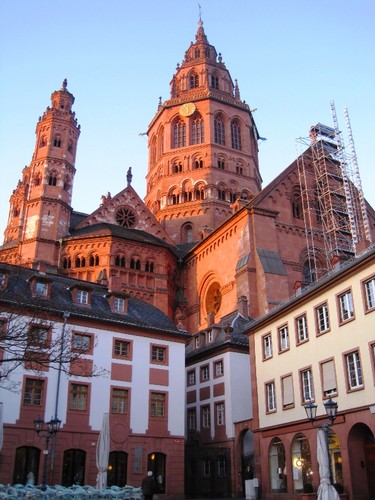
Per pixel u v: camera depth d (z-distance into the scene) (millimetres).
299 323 35750
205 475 45000
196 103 92188
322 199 69688
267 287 57219
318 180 70562
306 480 32594
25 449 34344
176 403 41094
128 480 36844
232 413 44344
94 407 37406
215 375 47750
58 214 69188
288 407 35062
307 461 32875
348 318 30891
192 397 50438
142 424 39000
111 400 38344
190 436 48562
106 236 66812
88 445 36281
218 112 91875
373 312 28953
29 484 28328
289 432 34469
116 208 77688
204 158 88000
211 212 83438
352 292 30828
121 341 40594
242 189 88000
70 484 35062
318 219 68312
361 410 28531
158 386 40812
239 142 92438
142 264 68438
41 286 39688
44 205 69188
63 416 36000
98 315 40531
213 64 99750
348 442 29219
